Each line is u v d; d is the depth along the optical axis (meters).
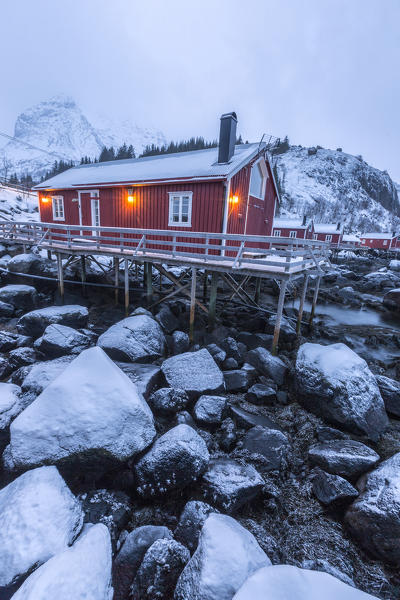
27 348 7.56
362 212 153.75
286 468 4.54
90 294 14.30
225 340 8.39
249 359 7.54
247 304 12.95
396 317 15.16
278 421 5.68
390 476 3.70
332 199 152.38
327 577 2.35
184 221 11.79
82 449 3.79
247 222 13.11
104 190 14.02
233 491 3.62
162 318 9.79
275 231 49.75
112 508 3.64
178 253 9.40
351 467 4.23
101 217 14.52
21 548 2.70
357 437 5.18
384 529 3.27
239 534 2.82
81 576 2.39
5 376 6.83
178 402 5.49
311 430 5.33
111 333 7.50
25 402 5.11
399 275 28.33
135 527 3.58
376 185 188.88
